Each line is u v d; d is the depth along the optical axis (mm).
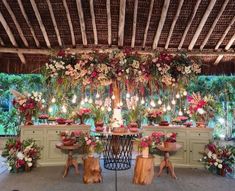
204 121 5375
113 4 6004
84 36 6746
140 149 4367
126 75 5125
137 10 6125
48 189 3883
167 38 6852
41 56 7500
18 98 5402
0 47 7012
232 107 7676
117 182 4246
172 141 4547
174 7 5996
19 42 7051
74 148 4512
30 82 7512
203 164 5141
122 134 4773
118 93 5383
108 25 6434
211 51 7109
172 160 5301
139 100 5602
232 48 7133
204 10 6016
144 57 5211
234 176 4621
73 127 5355
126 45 7148
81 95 5703
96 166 4250
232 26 6434
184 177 4551
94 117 5449
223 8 5840
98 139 4516
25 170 4844
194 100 5426
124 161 5180
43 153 5277
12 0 5824
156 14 6234
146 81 5219
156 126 5363
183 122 5520
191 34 6758
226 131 7746
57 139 5328
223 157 4664
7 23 6453
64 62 5117
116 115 5188
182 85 5301
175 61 5156
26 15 6145
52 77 5305
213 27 6387
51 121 5590
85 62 5047
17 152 4805
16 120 7473
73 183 4176
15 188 3918
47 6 6008
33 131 5250
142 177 4148
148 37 6934
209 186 4066
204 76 7680
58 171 4875
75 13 6250
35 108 5418
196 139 5203
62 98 6008
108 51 5406
